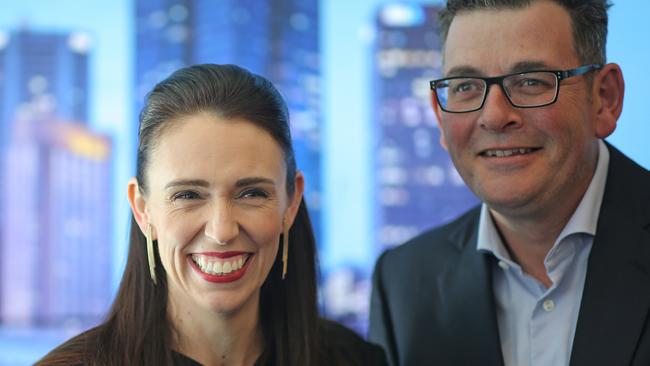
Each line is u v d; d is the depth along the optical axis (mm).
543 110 1804
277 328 1885
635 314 1854
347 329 2102
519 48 1797
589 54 1861
